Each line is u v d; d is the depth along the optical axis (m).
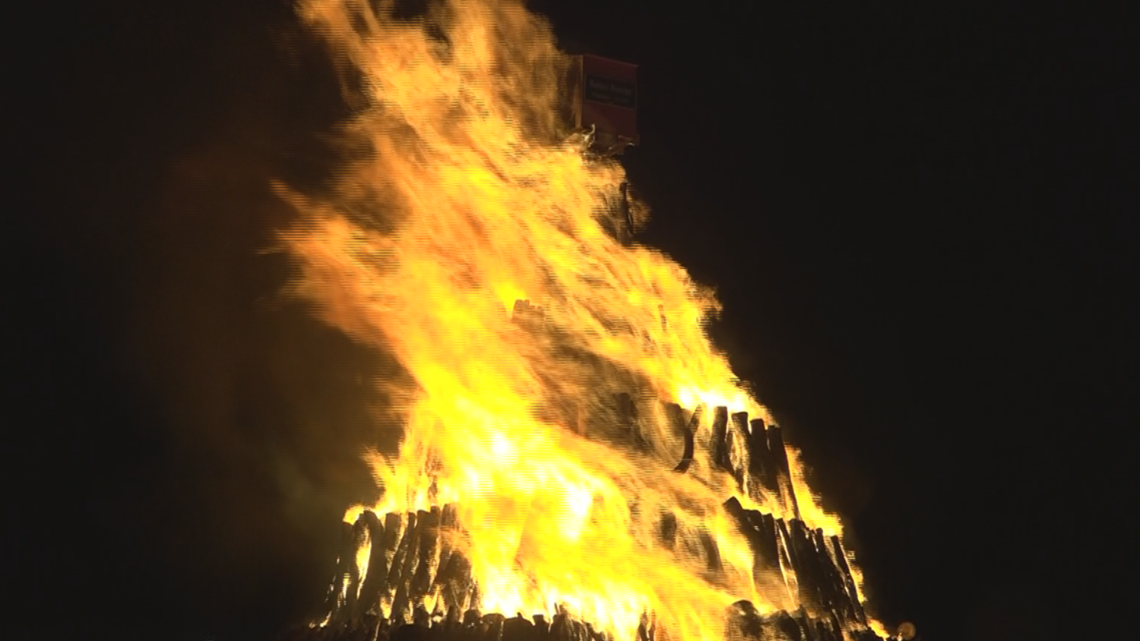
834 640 8.13
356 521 8.56
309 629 8.04
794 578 8.42
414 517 8.45
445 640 7.48
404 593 7.93
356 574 8.26
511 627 7.56
